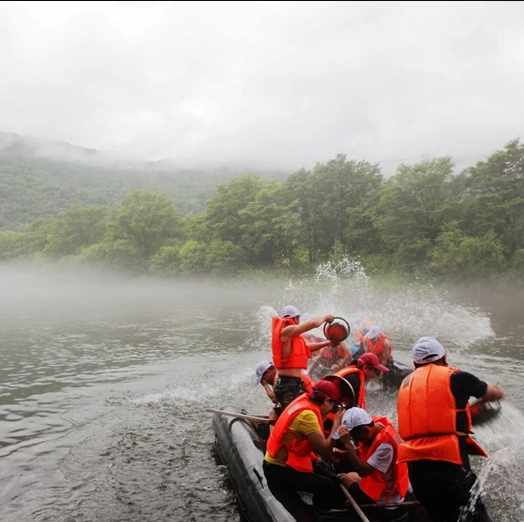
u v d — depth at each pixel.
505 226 33.12
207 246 48.66
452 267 31.91
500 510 4.42
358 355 8.16
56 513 4.64
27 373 10.93
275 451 4.07
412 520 3.85
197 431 6.81
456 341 14.32
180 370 10.92
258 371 6.06
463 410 3.62
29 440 6.59
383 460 3.79
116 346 14.56
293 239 43.78
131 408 8.00
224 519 4.47
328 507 4.02
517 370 10.21
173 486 5.13
